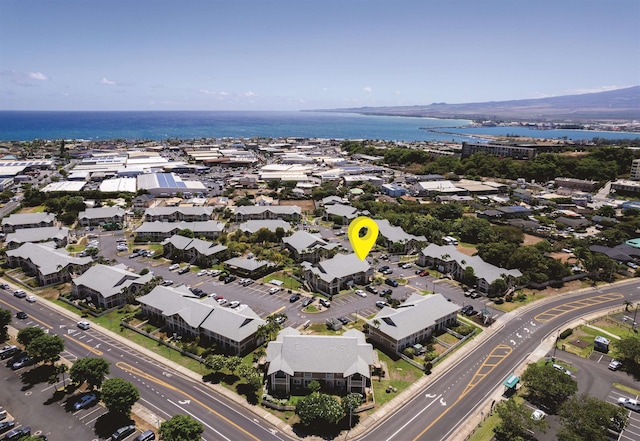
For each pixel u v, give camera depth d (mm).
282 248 176875
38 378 93688
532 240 196000
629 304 128750
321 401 79312
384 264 165000
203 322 109125
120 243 183375
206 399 87938
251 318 107875
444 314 115812
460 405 87312
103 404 85875
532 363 101750
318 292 138500
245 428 80062
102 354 103438
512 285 142000
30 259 149750
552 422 82375
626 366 100875
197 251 163375
